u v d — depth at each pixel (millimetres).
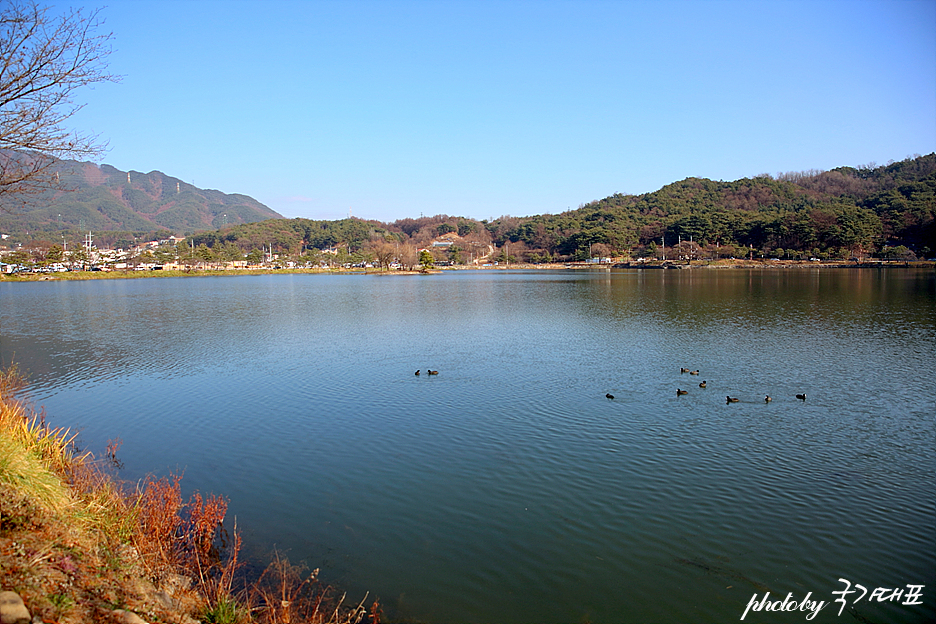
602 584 10594
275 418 20609
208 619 8453
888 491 14523
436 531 12430
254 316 53406
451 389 24594
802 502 13922
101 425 19891
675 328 42250
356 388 24906
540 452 17172
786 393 23547
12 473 9719
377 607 9648
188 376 27531
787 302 60094
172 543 10922
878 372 27172
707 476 15422
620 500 14000
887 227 160125
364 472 15703
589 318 49281
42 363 30766
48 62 13789
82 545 8875
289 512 13258
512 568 11070
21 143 13656
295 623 8758
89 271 148625
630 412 21094
